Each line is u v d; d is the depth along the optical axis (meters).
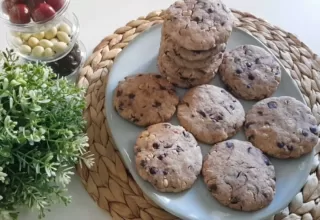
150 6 0.49
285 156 0.39
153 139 0.38
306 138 0.39
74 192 0.40
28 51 0.41
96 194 0.39
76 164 0.40
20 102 0.33
